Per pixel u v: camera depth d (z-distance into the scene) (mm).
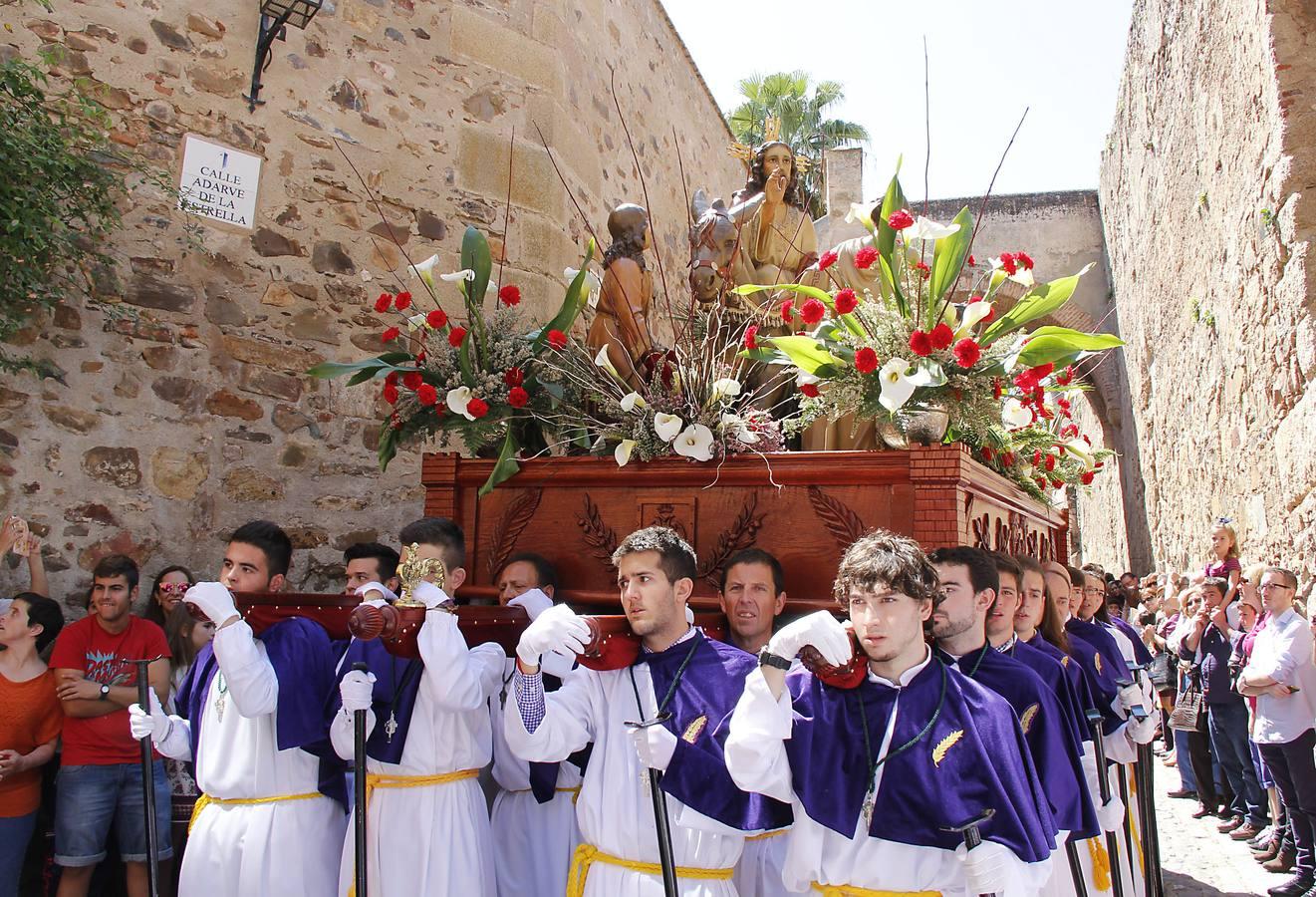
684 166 9352
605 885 2572
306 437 5402
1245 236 7145
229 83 5344
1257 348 7000
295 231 5480
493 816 3443
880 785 2211
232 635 2863
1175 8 9695
